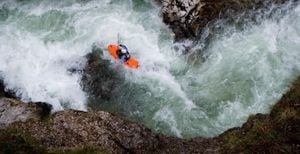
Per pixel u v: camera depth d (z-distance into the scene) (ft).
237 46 67.67
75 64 69.72
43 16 77.05
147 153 52.65
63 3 78.69
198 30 68.69
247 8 69.46
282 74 63.31
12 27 76.23
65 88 66.95
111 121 55.06
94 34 73.46
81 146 51.47
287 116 51.55
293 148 48.08
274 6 69.77
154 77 67.21
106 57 69.72
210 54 67.72
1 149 49.19
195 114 62.03
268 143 49.21
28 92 66.74
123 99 64.95
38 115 57.41
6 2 79.92
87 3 78.07
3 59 71.51
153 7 75.51
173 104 63.62
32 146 50.52
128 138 53.47
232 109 61.46
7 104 58.80
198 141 55.77
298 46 66.03
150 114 63.00
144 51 70.38
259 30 68.59
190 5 68.49
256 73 64.18
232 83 63.98
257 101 61.41
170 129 60.90
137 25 73.77
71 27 75.10
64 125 54.29
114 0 77.82
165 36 71.46
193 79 66.08
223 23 69.21
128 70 67.92
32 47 72.95
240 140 51.47
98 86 66.64
